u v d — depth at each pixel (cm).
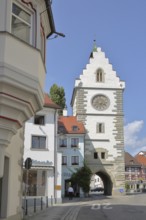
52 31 1680
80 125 6419
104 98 6662
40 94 1332
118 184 6303
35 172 4316
